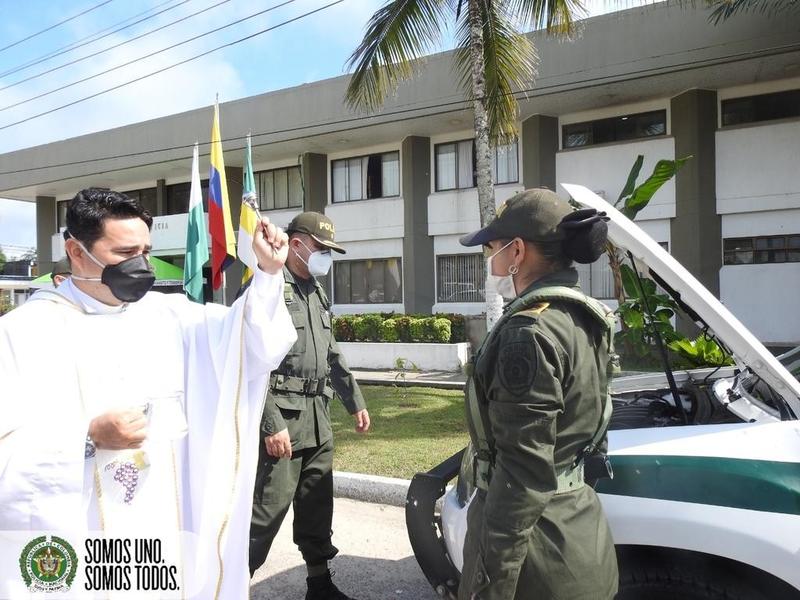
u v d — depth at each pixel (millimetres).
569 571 1638
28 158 22703
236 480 1838
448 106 14680
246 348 1867
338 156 18859
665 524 2014
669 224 14367
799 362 2816
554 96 14039
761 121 13406
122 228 1679
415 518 2674
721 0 10414
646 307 3086
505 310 1814
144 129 19594
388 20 8922
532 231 1805
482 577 1587
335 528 4242
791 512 1903
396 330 13625
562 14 8547
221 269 8398
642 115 14734
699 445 2115
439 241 17344
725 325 2156
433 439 6301
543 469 1558
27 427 1536
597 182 14953
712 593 1998
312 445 3027
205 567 1805
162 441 1788
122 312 1813
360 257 18469
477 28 8750
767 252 13492
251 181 3674
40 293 1763
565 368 1634
